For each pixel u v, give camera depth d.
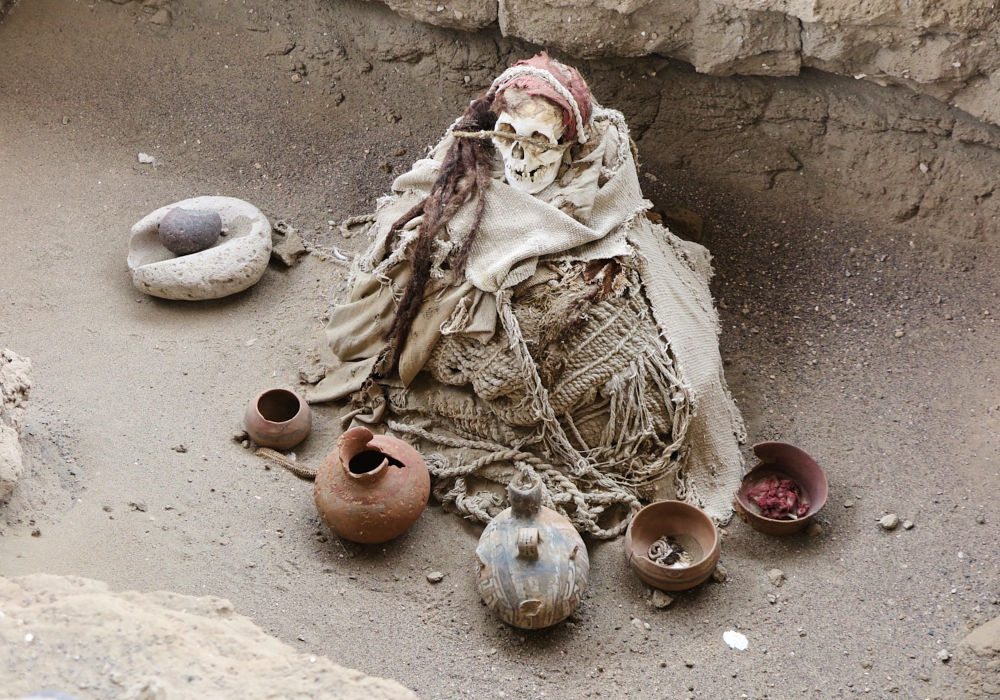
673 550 3.63
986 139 4.95
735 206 5.30
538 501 3.43
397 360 4.02
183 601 2.82
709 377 4.06
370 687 2.48
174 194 5.23
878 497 3.88
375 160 5.49
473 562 3.62
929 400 4.26
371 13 5.86
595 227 4.04
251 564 3.41
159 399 4.08
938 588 3.50
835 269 4.95
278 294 4.77
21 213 4.98
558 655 3.31
